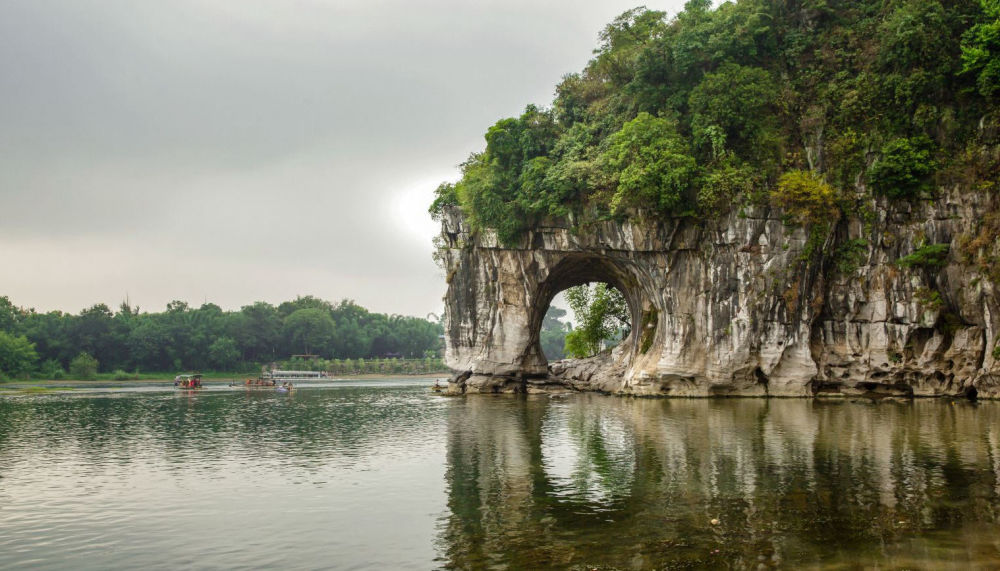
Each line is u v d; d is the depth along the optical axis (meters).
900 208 47.06
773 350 48.47
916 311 45.78
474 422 39.84
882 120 48.31
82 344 131.75
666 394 52.38
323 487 22.91
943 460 24.22
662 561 14.50
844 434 30.55
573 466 24.98
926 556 14.48
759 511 18.14
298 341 155.38
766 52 54.03
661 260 51.88
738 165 49.69
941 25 46.59
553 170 55.69
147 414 50.75
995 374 43.03
